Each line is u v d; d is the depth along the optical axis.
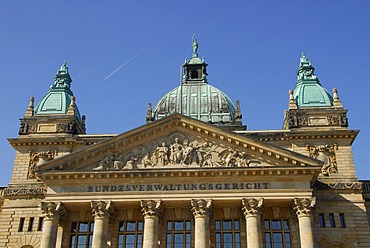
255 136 61.06
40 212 57.91
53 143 62.16
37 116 65.00
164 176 53.38
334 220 55.50
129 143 55.81
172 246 53.16
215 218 54.22
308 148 59.91
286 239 53.06
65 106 66.50
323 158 59.22
